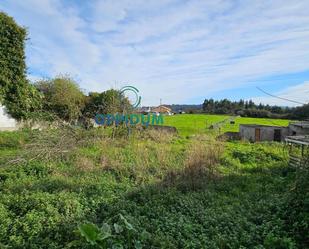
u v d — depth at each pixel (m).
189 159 9.59
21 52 17.22
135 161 10.12
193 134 19.91
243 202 6.82
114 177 8.63
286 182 8.21
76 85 22.47
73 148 11.04
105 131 14.62
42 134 11.49
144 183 8.09
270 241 4.62
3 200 6.03
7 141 12.92
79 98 21.66
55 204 5.93
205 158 10.23
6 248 4.40
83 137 12.94
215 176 8.91
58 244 4.65
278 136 21.41
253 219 5.75
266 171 9.96
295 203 5.65
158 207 6.15
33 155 9.87
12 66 16.84
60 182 7.55
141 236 4.67
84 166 9.23
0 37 16.23
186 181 8.12
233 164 10.77
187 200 6.62
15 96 17.09
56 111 20.44
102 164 9.60
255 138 21.61
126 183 8.07
